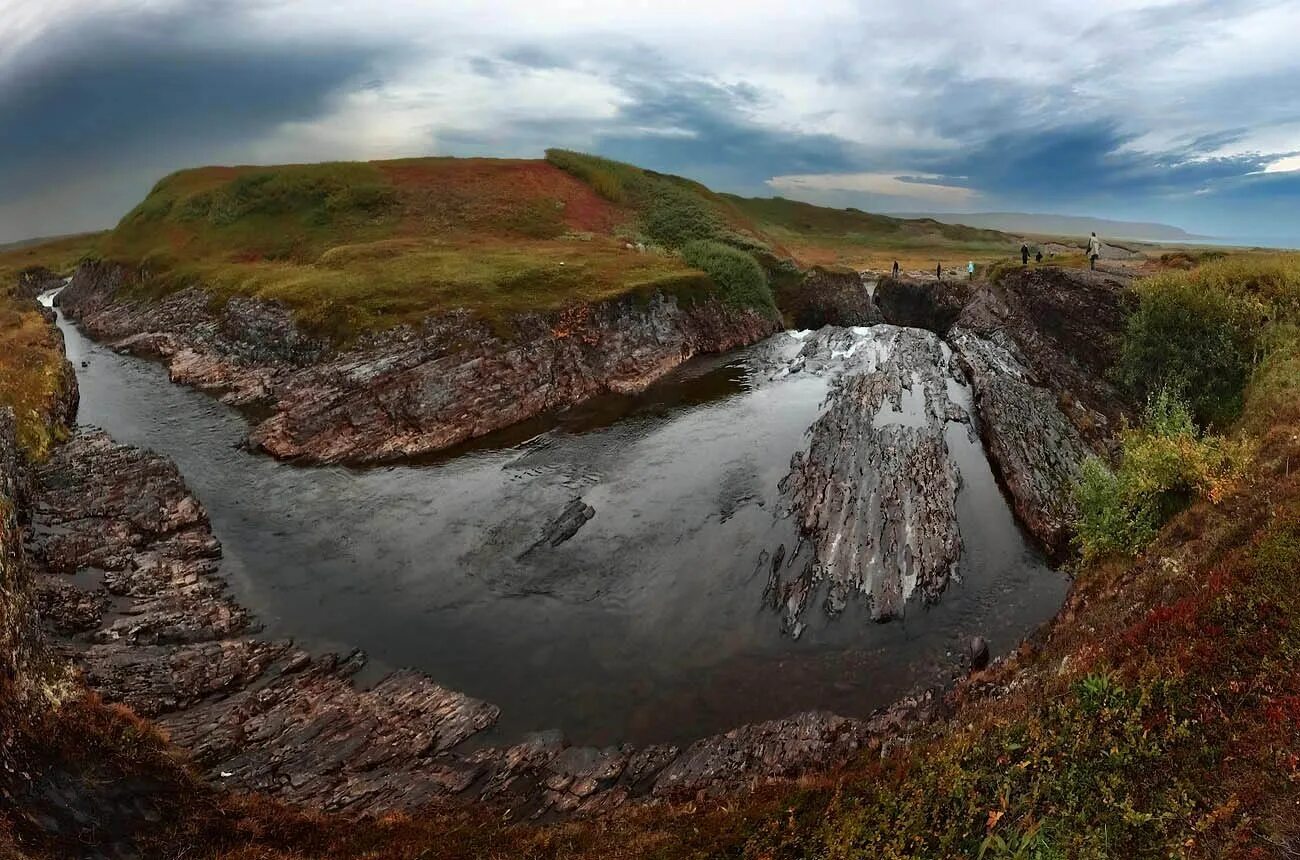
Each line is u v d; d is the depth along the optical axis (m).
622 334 46.19
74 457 28.38
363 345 39.06
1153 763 9.54
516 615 21.05
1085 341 36.62
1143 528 18.41
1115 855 8.57
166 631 19.14
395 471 31.33
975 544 24.19
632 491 28.73
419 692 17.53
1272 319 26.16
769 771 14.24
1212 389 26.34
